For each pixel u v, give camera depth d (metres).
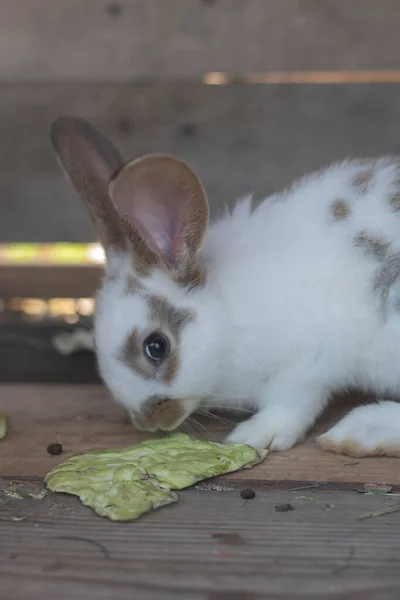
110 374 0.75
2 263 1.07
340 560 0.64
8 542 0.66
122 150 1.04
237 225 0.78
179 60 1.03
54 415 0.82
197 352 0.74
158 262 0.74
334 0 1.00
